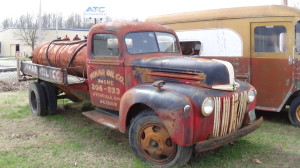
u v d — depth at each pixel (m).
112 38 5.27
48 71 6.71
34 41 43.94
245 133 4.48
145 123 4.49
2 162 4.66
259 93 6.96
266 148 5.27
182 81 4.49
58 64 7.21
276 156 4.94
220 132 4.33
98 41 5.53
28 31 46.66
